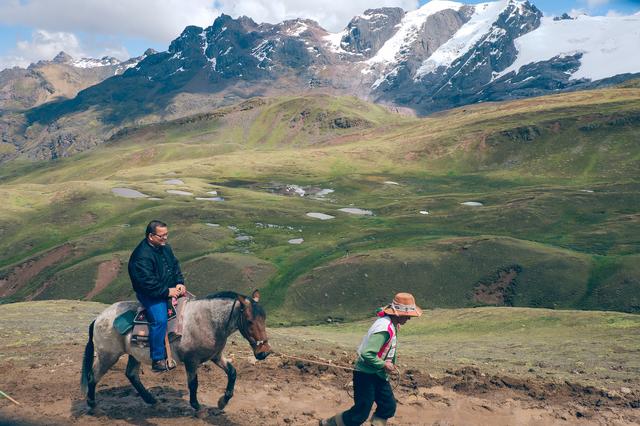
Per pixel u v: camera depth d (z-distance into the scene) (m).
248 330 9.20
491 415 11.23
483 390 12.76
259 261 108.38
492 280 95.94
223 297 9.74
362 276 98.00
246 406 10.90
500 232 130.75
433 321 49.22
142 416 10.18
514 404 11.82
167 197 171.12
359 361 8.49
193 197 173.25
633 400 12.76
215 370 13.30
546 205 148.12
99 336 10.23
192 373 10.02
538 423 10.96
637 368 18.75
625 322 35.75
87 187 176.88
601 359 21.45
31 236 143.62
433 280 97.50
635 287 85.81
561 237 123.38
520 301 90.00
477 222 138.12
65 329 21.36
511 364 19.36
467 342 32.84
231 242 125.06
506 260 100.50
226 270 102.69
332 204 173.75
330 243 121.06
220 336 9.65
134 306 10.20
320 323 86.19
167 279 9.82
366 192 194.25
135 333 9.72
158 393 11.45
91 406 10.35
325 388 12.16
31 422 9.88
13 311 30.16
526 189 176.25
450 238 116.62
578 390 13.43
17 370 13.12
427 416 11.02
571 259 98.69
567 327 37.25
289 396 11.59
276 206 159.62
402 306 8.37
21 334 19.09
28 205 167.00
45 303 34.88
